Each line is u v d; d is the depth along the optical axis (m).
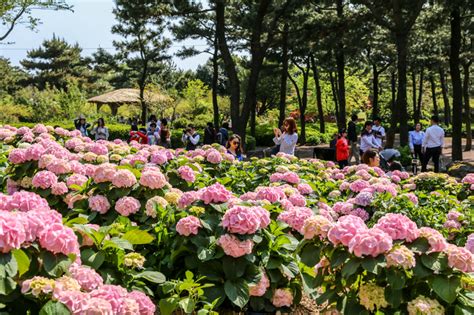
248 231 3.96
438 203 7.05
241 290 3.97
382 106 58.72
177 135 29.05
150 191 4.92
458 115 20.86
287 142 11.98
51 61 68.81
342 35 23.88
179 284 3.78
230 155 8.34
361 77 56.03
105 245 3.57
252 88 24.64
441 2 18.78
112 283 3.55
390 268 3.12
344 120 32.72
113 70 55.38
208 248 4.14
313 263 3.53
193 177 6.09
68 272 2.82
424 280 3.24
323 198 6.77
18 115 43.22
